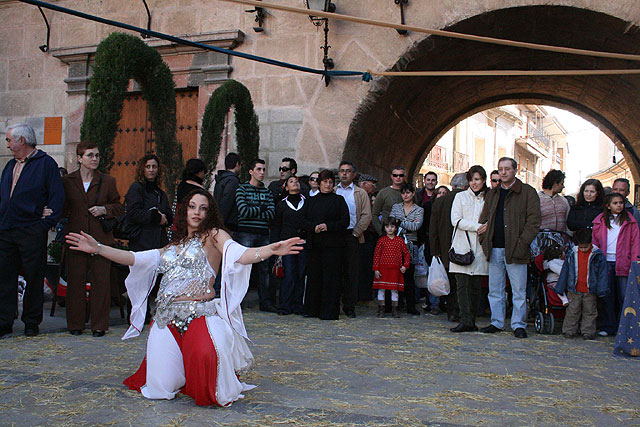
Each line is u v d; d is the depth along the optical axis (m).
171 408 3.69
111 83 7.03
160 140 8.18
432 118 15.10
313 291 8.23
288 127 10.95
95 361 5.03
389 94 11.41
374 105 10.66
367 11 10.55
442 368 5.13
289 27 11.02
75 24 12.18
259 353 5.56
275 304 8.95
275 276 8.57
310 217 8.20
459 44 11.06
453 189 8.51
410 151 15.66
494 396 4.23
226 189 8.29
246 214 8.20
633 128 14.05
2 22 12.63
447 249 8.09
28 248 6.13
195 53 11.45
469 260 7.27
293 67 9.76
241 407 3.73
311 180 8.81
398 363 5.28
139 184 6.99
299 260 8.47
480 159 40.25
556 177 8.27
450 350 6.04
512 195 7.21
